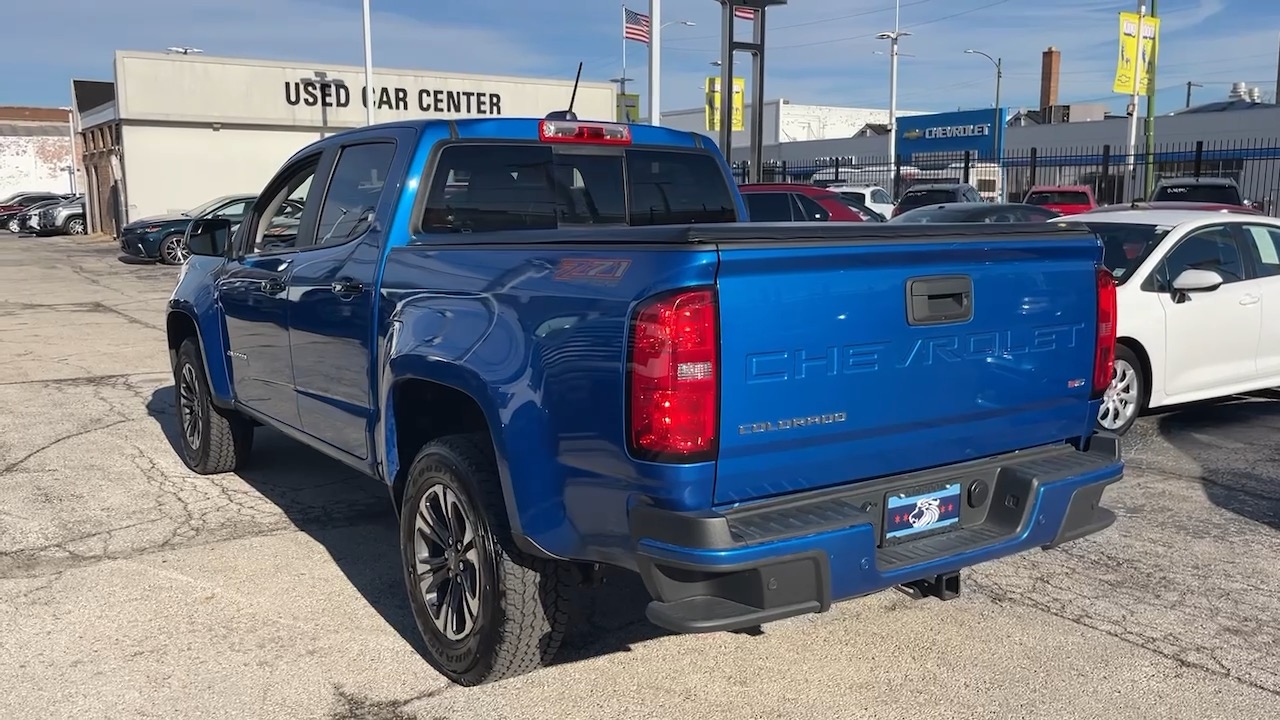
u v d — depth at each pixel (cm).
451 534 379
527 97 3728
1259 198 3253
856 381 313
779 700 370
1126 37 2672
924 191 2352
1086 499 363
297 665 395
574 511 319
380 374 410
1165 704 369
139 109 3091
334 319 445
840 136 6781
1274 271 811
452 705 364
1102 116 6341
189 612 443
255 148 3288
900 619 441
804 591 297
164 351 1150
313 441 493
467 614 373
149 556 509
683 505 290
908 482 339
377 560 506
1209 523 567
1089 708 366
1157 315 734
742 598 294
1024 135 4000
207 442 636
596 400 302
